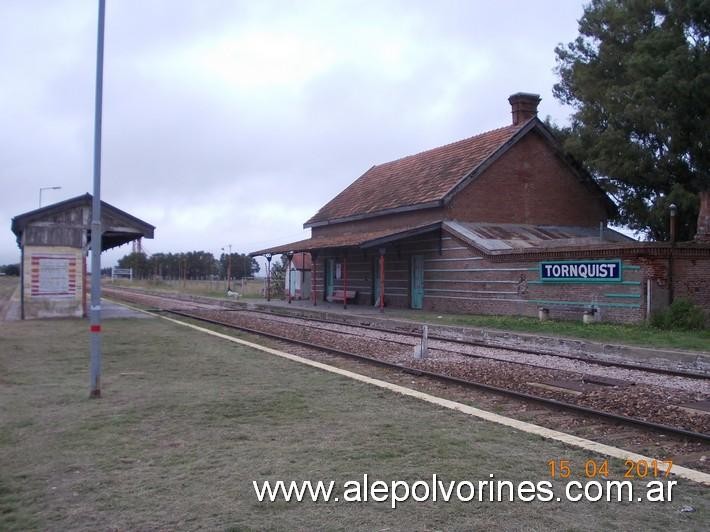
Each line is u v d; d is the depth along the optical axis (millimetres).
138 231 22766
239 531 4402
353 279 33406
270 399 8703
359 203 33812
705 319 17703
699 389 10008
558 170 28844
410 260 28484
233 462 5902
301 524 4535
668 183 25953
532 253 21734
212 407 8164
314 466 5801
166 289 57000
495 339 17703
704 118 23906
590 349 15086
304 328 20359
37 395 8836
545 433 6977
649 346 14500
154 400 8555
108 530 4434
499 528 4512
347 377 10523
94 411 7891
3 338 15648
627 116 24672
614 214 30312
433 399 8734
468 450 6340
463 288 25047
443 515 4734
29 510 4797
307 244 31766
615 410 8602
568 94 30125
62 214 21781
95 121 8703
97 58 8656
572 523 4621
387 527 4504
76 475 5555
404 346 15586
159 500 4969
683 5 23859
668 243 18234
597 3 28062
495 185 27328
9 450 6273
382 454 6180
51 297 21688
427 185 28812
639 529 4535
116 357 12703
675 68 22906
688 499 5141
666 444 6879
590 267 19719
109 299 39500
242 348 14391
